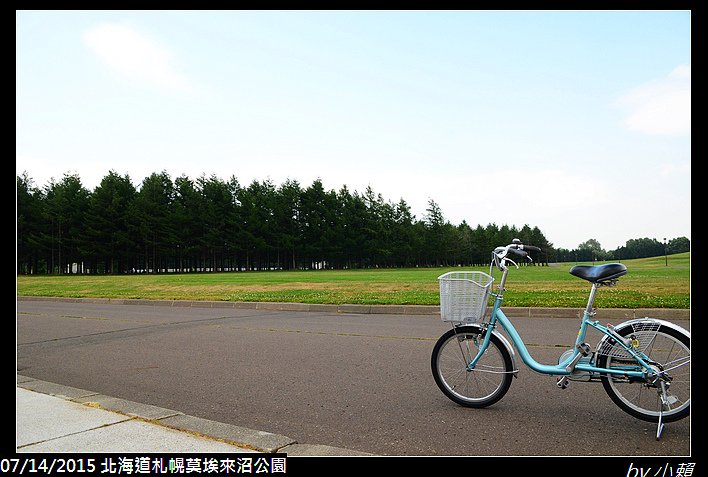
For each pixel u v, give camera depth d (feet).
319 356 23.86
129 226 231.91
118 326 36.47
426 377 19.39
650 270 137.28
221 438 12.37
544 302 41.45
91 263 267.39
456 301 15.03
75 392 17.29
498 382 14.99
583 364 13.69
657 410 13.14
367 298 51.24
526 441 12.33
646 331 13.02
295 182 299.58
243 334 31.30
